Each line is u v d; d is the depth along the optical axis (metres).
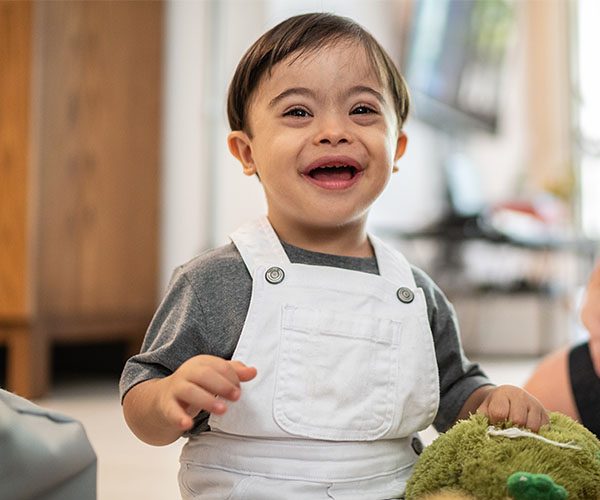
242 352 0.76
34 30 2.18
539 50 3.99
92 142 2.41
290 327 0.77
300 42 0.84
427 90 3.60
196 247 2.88
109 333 2.47
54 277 2.28
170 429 0.71
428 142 3.68
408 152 3.62
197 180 2.88
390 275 0.85
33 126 2.18
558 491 0.63
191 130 2.87
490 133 3.85
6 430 0.55
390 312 0.81
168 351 0.76
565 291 3.66
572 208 3.94
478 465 0.68
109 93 2.46
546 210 3.51
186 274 0.82
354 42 0.85
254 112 0.87
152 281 2.64
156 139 2.65
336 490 0.74
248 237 0.85
